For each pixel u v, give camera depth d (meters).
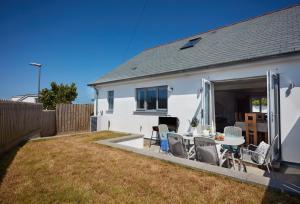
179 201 2.82
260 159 4.62
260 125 7.34
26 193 3.06
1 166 4.34
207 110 7.25
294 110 5.38
